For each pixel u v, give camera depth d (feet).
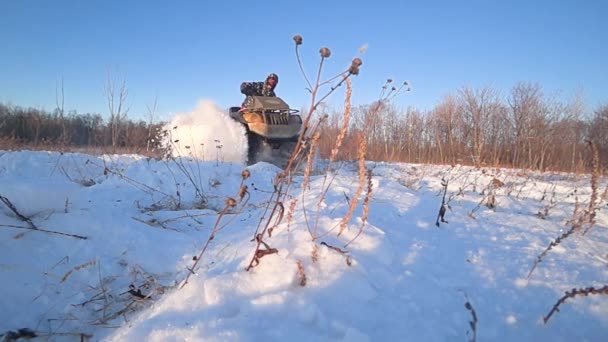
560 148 47.47
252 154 30.96
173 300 6.97
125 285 8.66
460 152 43.91
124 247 9.93
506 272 8.22
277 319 6.01
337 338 5.67
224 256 9.29
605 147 47.09
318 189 16.35
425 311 6.53
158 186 17.60
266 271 7.20
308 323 6.02
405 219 12.03
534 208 16.02
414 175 27.12
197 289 7.09
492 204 15.81
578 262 8.89
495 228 11.78
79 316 7.71
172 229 11.91
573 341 5.82
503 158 47.60
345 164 31.91
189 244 10.70
